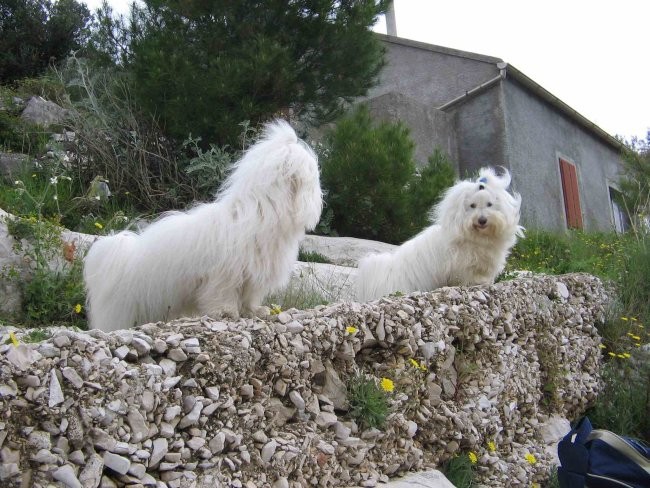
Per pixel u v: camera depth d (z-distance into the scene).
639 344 2.34
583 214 6.24
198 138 2.72
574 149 6.27
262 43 2.83
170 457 0.94
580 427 1.44
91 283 1.35
